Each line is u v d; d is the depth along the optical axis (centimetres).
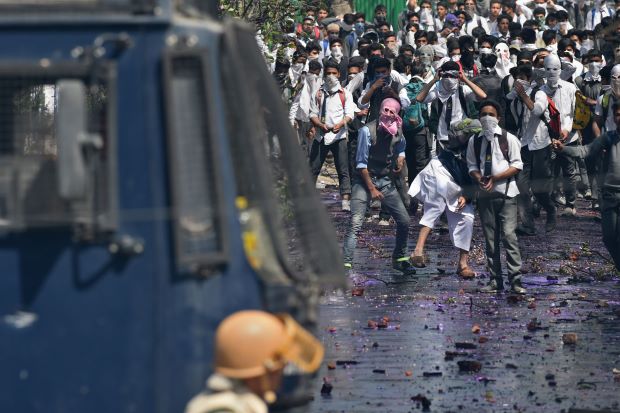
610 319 3272
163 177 1605
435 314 3316
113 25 1614
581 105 5022
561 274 3975
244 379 1441
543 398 2472
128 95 1606
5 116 1652
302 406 1703
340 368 2711
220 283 1609
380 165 3859
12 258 1597
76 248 1596
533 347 2931
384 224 4972
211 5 1944
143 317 1595
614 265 4012
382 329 3117
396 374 2658
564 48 6138
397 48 6988
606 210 3712
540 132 4719
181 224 1592
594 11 8369
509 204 3600
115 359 1595
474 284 3772
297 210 1873
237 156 1648
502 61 5872
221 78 1647
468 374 2664
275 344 1449
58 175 1505
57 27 1611
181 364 1596
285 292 1670
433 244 4584
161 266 1594
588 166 3781
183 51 1608
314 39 6794
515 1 8112
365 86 5306
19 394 1596
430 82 4975
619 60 5475
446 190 3812
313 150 5262
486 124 3562
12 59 1608
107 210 1588
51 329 1594
